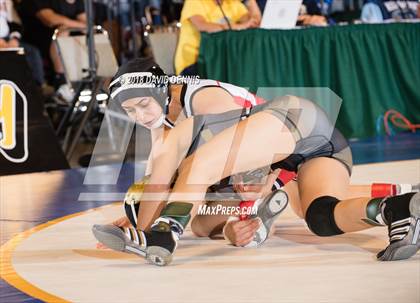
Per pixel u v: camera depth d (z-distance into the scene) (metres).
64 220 5.57
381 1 11.28
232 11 9.92
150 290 3.58
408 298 3.26
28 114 8.41
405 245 3.78
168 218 3.92
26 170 8.24
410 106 10.76
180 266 4.03
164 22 12.04
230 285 3.61
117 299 3.45
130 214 4.36
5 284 3.81
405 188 4.88
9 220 5.68
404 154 8.53
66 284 3.75
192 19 9.55
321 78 10.09
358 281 3.57
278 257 4.16
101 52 10.05
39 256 4.43
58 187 7.25
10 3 10.16
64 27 10.27
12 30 10.18
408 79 10.62
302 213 4.49
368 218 3.89
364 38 10.33
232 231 4.43
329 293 3.40
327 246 4.39
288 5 9.77
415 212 3.71
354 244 4.40
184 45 9.65
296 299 3.33
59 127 9.65
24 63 8.47
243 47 9.53
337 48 10.11
